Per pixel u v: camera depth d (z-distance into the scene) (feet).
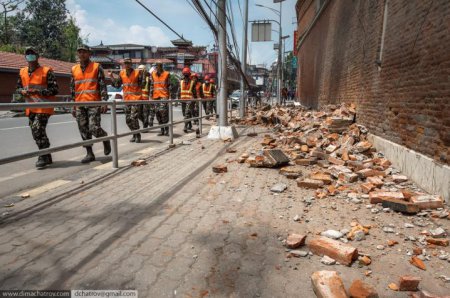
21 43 159.43
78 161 21.16
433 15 14.74
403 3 18.28
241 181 16.38
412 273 8.56
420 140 15.64
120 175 17.19
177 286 7.77
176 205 12.91
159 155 22.67
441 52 13.91
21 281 7.78
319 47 56.65
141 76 29.12
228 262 8.85
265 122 45.93
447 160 13.29
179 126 42.93
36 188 14.76
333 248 9.14
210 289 7.70
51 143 28.45
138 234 10.33
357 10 29.01
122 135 19.02
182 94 36.11
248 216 11.99
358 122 26.45
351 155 20.25
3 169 18.85
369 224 11.50
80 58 19.72
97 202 13.07
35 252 9.10
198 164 19.90
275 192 14.74
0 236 10.00
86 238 9.99
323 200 13.85
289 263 8.90
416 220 11.88
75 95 20.12
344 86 33.53
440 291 7.84
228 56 33.60
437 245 10.02
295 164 19.97
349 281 8.13
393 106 19.11
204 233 10.52
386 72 20.47
